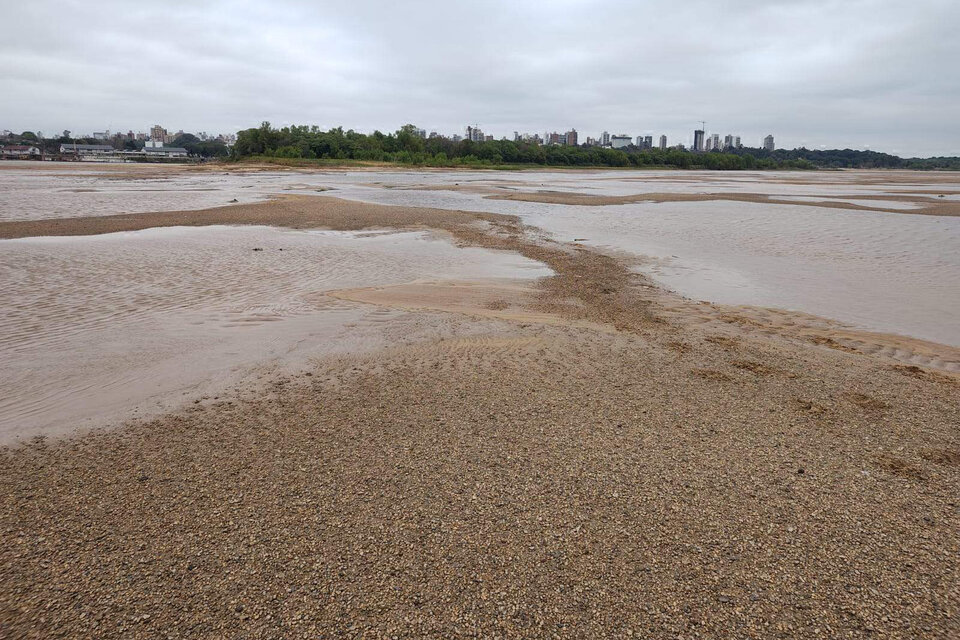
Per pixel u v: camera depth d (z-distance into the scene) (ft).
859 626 10.82
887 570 12.26
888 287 42.80
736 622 10.87
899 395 22.27
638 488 15.29
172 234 62.54
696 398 21.54
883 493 15.20
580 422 19.29
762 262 52.19
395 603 11.28
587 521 13.84
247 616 10.96
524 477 15.79
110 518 14.02
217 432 18.74
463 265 48.70
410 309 34.65
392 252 53.88
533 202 114.11
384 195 128.88
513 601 11.34
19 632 10.61
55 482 15.75
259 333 29.68
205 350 27.07
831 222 82.28
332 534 13.32
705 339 29.86
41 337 28.48
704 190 164.04
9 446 17.94
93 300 35.32
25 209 86.63
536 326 31.48
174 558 12.54
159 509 14.37
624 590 11.64
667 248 59.36
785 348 28.63
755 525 13.75
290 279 42.09
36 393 22.07
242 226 69.62
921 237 67.31
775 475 16.05
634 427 18.95
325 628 10.68
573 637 10.53
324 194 125.29
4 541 13.17
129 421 19.69
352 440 18.02
